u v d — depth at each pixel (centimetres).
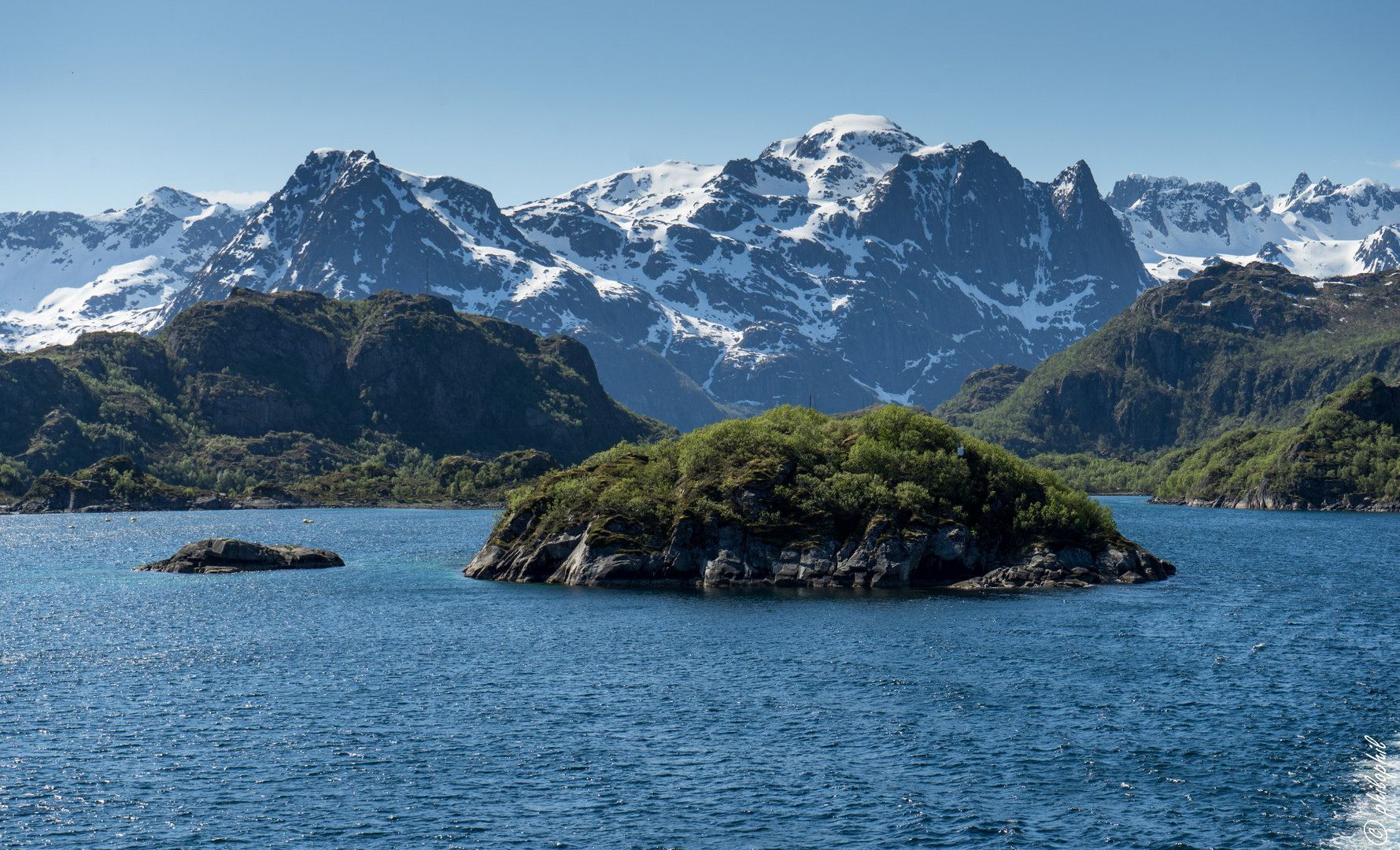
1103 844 5516
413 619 11794
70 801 6084
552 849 5469
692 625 11225
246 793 6209
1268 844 5497
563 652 9888
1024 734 7269
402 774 6525
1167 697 8181
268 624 11569
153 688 8594
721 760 6769
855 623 11281
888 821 5806
